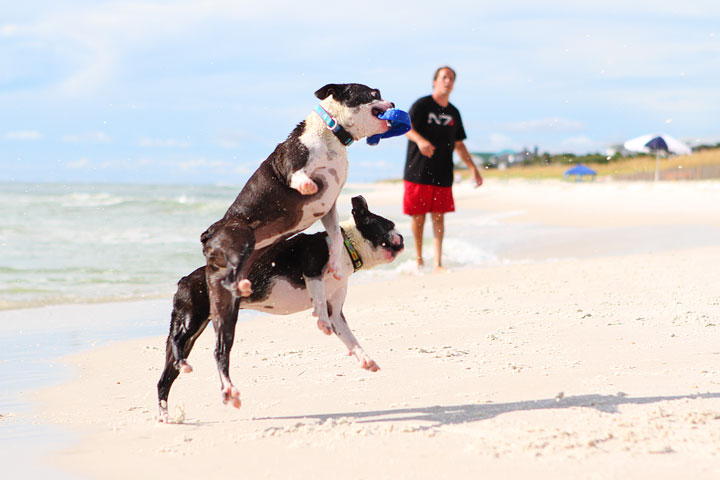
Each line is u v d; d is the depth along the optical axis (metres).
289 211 3.91
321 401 4.04
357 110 3.90
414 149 9.95
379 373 4.60
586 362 4.59
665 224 16.86
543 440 3.06
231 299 3.75
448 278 9.13
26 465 3.10
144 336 6.51
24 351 5.81
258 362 5.08
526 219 19.98
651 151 42.00
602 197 29.06
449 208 10.04
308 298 4.09
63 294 8.97
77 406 4.20
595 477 2.65
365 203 4.19
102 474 2.97
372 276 9.95
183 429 3.64
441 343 5.38
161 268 11.43
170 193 52.22
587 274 8.90
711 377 4.12
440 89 9.73
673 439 3.03
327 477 2.79
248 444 3.29
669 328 5.55
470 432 3.27
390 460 2.94
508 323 6.04
